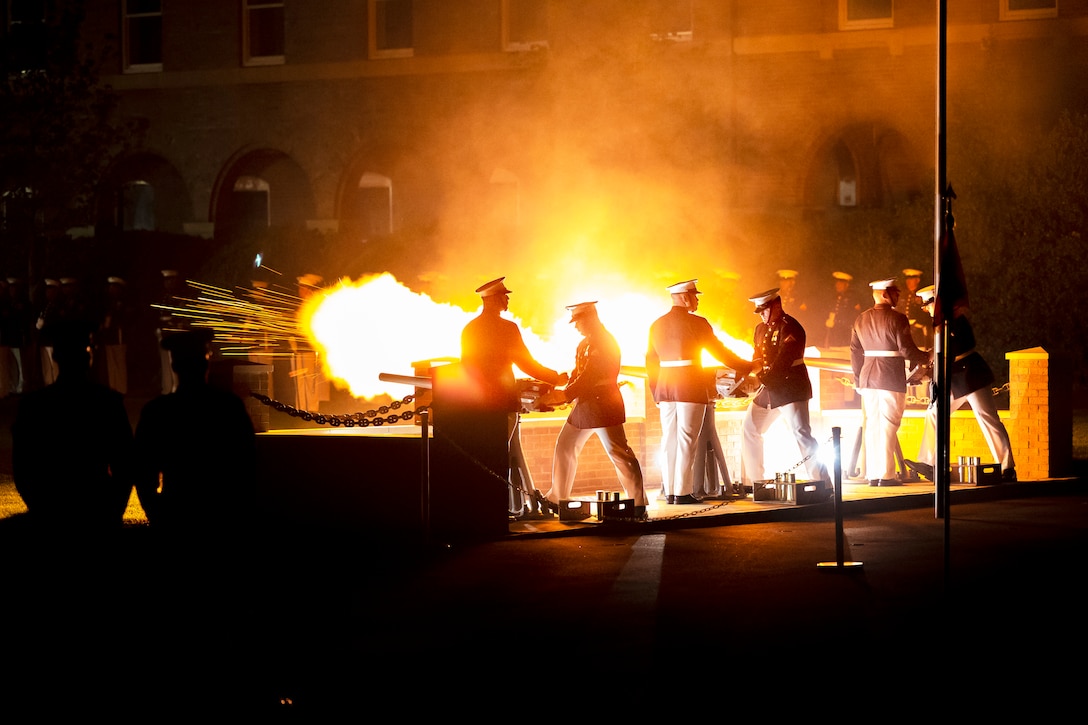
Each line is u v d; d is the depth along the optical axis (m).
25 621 10.48
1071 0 35.31
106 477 8.28
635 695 8.42
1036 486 17.97
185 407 8.43
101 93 37.06
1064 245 30.34
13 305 31.42
